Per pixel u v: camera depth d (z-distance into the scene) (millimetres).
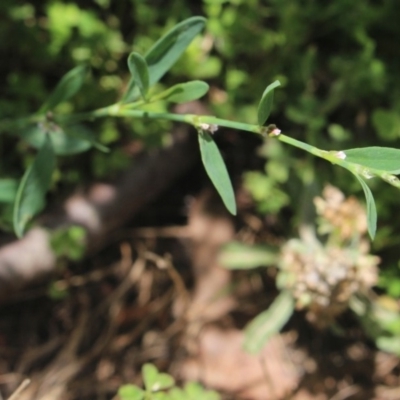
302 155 316
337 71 311
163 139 311
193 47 302
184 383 308
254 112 313
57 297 311
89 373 306
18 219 246
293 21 311
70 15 302
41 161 248
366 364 316
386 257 313
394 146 313
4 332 309
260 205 312
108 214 311
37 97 306
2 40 305
